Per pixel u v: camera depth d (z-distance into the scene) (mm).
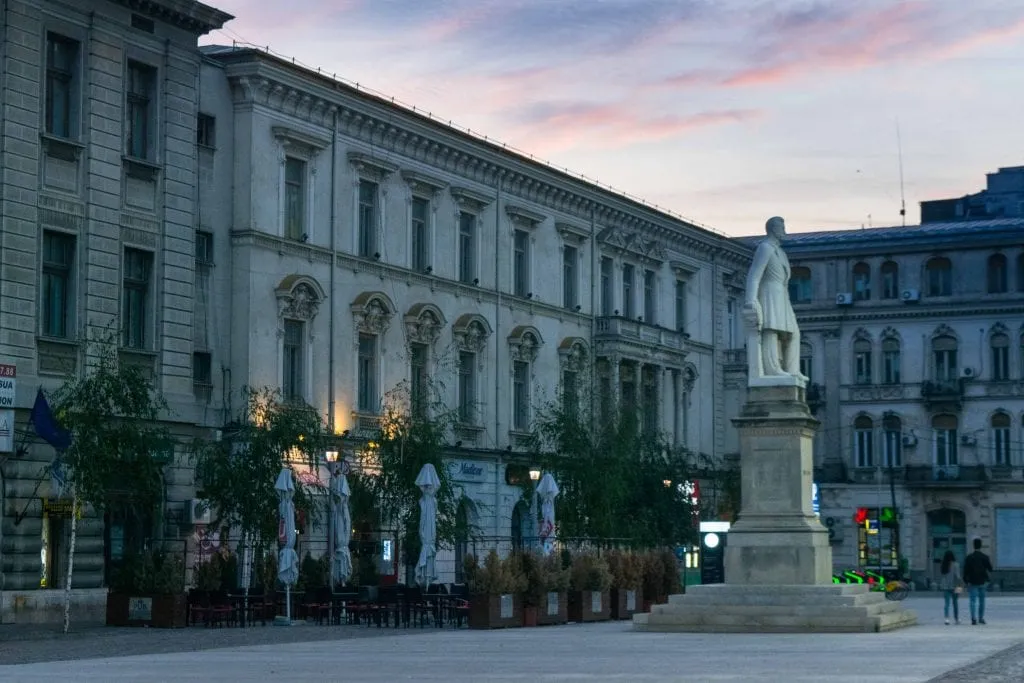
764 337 39844
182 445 51094
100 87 49938
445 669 25656
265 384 57281
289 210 59469
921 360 105438
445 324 68188
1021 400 102562
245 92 57188
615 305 82500
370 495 58812
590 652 30141
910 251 105875
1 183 46281
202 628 43312
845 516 105562
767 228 40688
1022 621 47719
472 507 65250
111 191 50188
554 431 68875
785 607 37469
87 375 47438
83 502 43312
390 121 64125
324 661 28234
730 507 84250
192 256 53688
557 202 77625
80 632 40906
